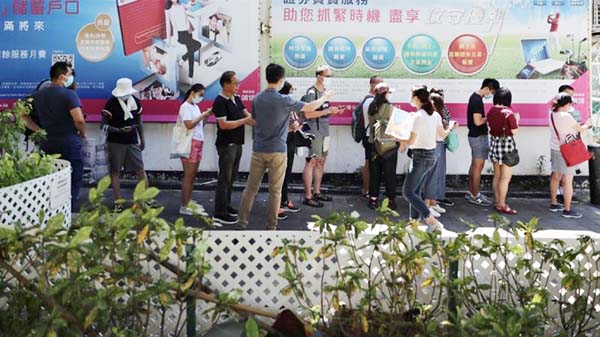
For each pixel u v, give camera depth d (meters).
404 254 3.42
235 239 3.77
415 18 9.41
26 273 3.31
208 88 9.49
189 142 7.45
